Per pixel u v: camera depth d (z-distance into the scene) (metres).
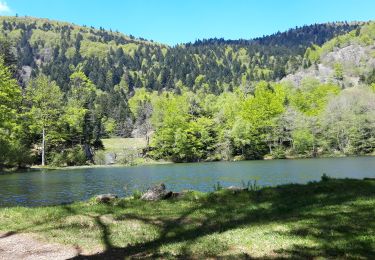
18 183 45.75
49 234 14.60
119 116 155.75
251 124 105.88
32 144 89.25
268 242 11.47
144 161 103.62
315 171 54.72
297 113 110.56
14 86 67.69
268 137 105.62
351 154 103.00
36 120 83.19
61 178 53.00
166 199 20.98
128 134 145.50
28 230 15.45
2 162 68.06
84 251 12.49
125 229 14.88
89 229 15.15
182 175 55.38
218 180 46.00
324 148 105.69
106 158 99.38
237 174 53.62
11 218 17.55
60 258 11.83
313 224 12.95
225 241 11.95
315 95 143.50
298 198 18.45
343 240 11.01
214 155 108.19
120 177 54.22
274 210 16.25
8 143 69.00
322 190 19.64
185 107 117.75
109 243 13.19
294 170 57.47
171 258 10.80
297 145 104.06
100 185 43.34
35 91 87.62
